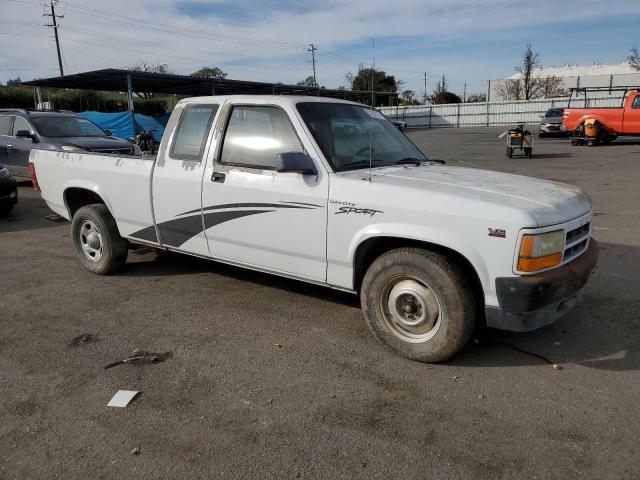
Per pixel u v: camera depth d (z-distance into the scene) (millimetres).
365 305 3920
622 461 2695
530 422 3037
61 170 5930
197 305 4930
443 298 3523
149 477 2664
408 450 2820
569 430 2955
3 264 6469
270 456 2799
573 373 3574
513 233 3246
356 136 4469
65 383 3586
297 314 4672
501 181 4008
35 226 8828
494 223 3293
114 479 2656
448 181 3869
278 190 4160
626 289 5074
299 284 5441
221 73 56688
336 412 3184
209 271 5914
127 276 5820
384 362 3787
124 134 22000
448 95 68938
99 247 5781
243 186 4344
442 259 3529
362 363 3777
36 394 3455
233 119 4523
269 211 4234
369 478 2619
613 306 4676
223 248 4676
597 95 47281
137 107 40312
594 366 3660
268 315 4668
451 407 3207
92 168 5566
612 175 13195
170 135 4922
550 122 27766
